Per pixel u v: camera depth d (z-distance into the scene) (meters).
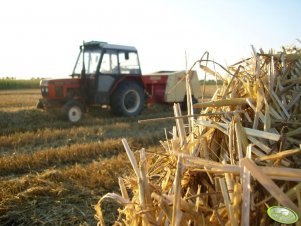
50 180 5.59
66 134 9.71
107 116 13.06
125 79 12.52
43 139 9.21
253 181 1.56
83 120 11.70
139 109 12.93
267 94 1.98
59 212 4.52
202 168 1.70
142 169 1.79
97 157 7.48
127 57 12.22
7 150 8.26
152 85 14.21
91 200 4.87
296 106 2.00
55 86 11.20
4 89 46.22
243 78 2.18
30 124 11.66
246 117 1.94
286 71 2.15
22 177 5.84
